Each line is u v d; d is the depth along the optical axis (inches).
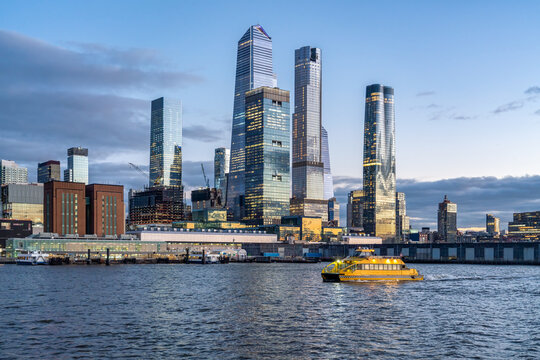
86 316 4185.5
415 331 3587.6
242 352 2984.7
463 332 3553.2
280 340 3282.5
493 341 3267.7
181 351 2999.5
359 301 5196.9
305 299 5383.9
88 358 2844.5
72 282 7534.5
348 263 7691.9
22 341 3228.3
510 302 5211.6
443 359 2842.0
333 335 3440.0
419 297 5570.9
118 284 7224.4
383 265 7667.3
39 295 5679.1
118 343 3184.1
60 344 3152.1
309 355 2923.2
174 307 4758.9
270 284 7357.3
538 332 3565.5
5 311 4441.4
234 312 4448.8
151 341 3243.1
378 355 2923.2
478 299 5442.9
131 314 4306.1
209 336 3395.7
